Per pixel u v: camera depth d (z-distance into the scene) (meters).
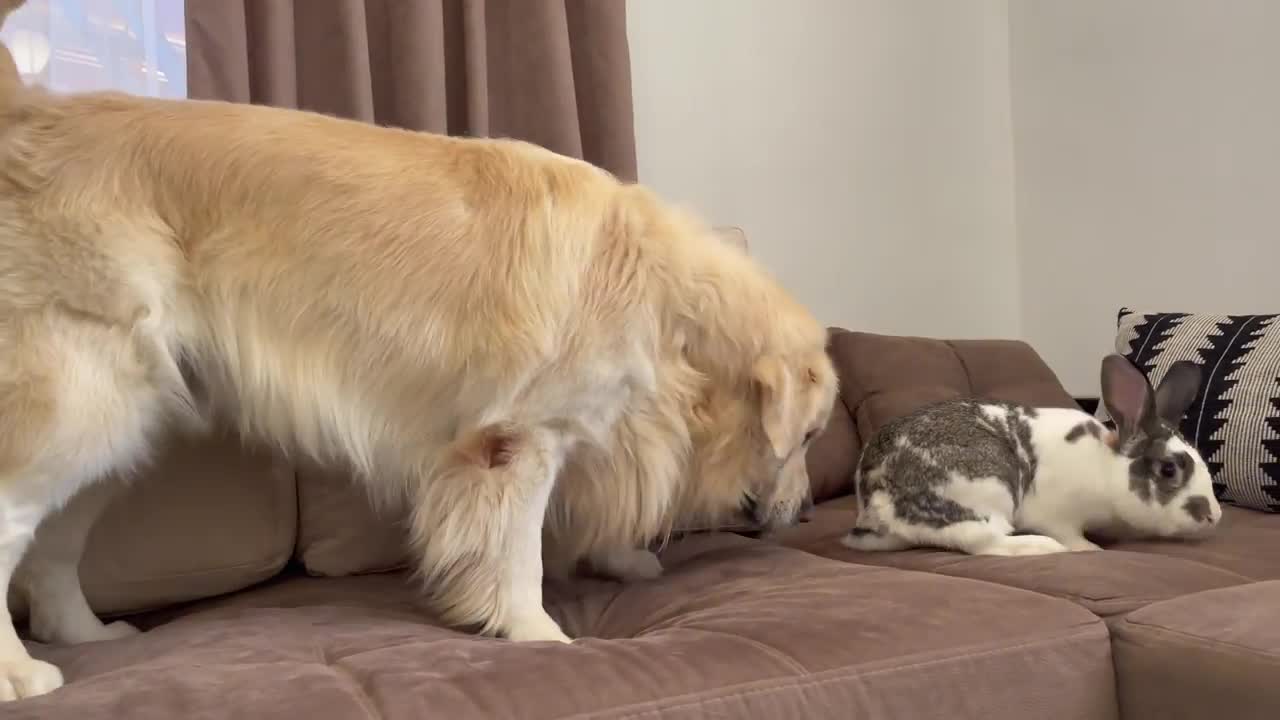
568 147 2.65
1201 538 2.06
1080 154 3.89
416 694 1.10
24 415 1.28
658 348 1.67
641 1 3.19
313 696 1.09
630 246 1.63
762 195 3.47
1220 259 3.48
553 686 1.14
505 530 1.52
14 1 1.66
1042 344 4.05
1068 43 3.92
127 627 1.64
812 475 2.64
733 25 3.40
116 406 1.36
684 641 1.30
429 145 1.60
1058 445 2.11
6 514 1.30
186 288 1.43
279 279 1.46
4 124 1.42
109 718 1.03
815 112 3.60
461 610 1.53
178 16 2.28
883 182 3.77
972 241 4.02
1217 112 3.48
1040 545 1.89
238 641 1.40
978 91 4.06
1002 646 1.35
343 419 1.50
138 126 1.44
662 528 1.86
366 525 1.95
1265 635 1.31
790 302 1.87
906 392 2.79
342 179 1.50
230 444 1.79
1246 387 2.44
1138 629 1.42
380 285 1.48
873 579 1.63
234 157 1.46
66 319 1.34
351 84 2.35
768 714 1.17
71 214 1.35
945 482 1.98
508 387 1.51
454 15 2.64
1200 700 1.33
